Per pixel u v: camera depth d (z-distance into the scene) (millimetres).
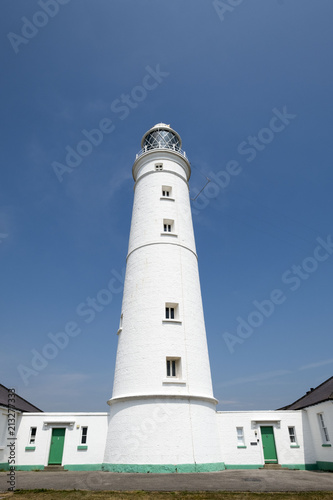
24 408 24875
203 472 17750
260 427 23016
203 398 19984
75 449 22094
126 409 19219
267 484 14273
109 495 12023
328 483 14758
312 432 23016
